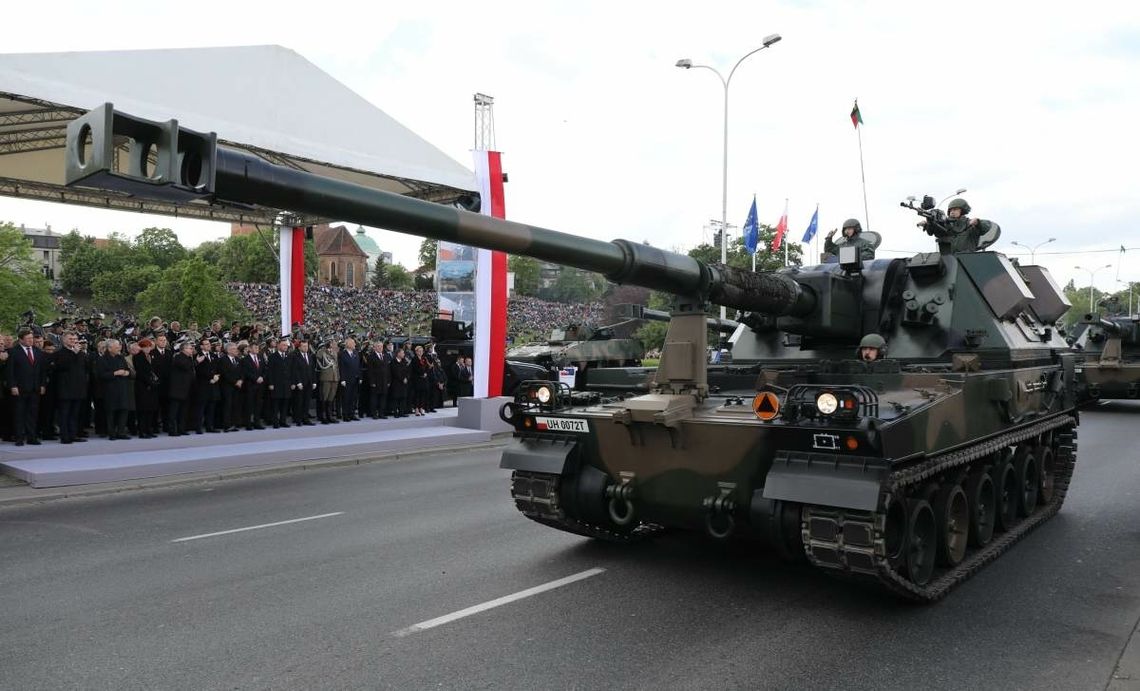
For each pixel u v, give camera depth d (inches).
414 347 759.1
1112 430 689.6
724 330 410.9
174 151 139.5
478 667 189.3
